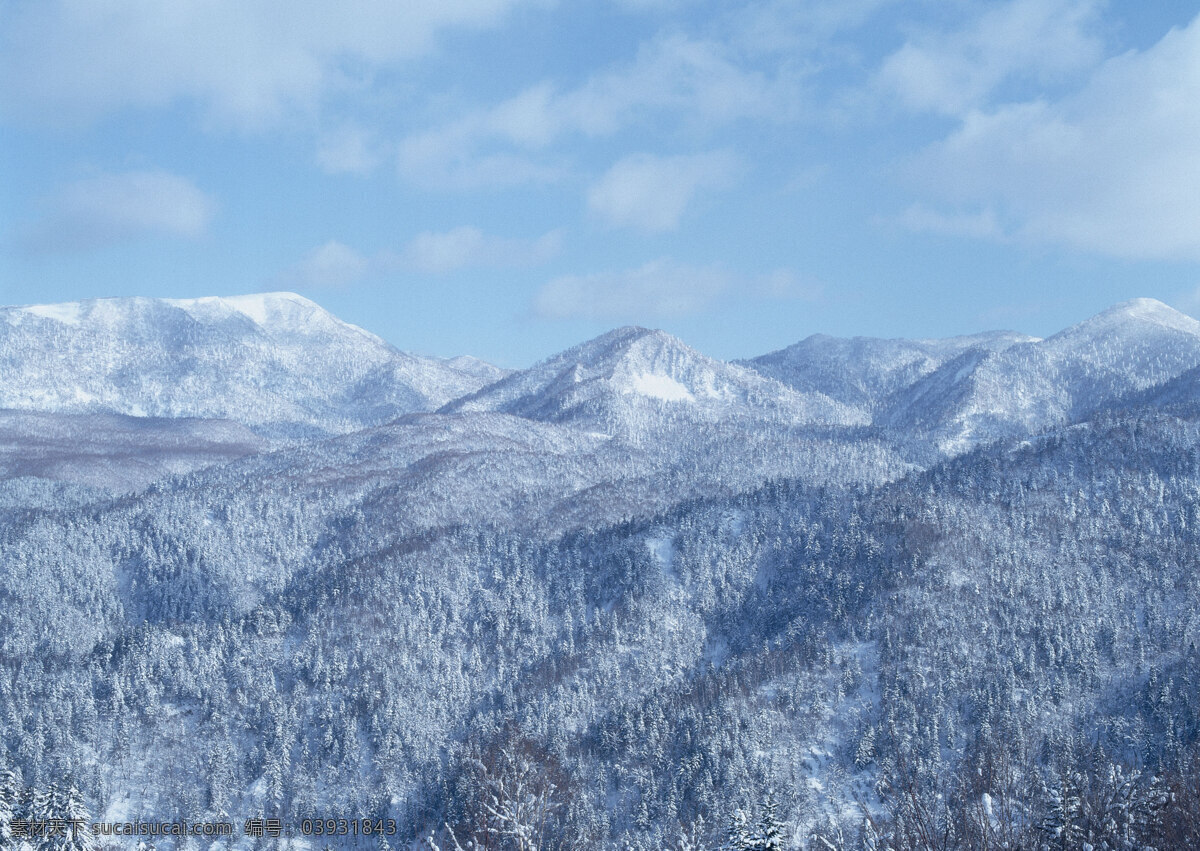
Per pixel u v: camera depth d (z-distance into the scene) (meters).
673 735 191.25
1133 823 49.50
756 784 165.00
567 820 77.75
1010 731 160.38
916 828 45.16
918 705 190.50
